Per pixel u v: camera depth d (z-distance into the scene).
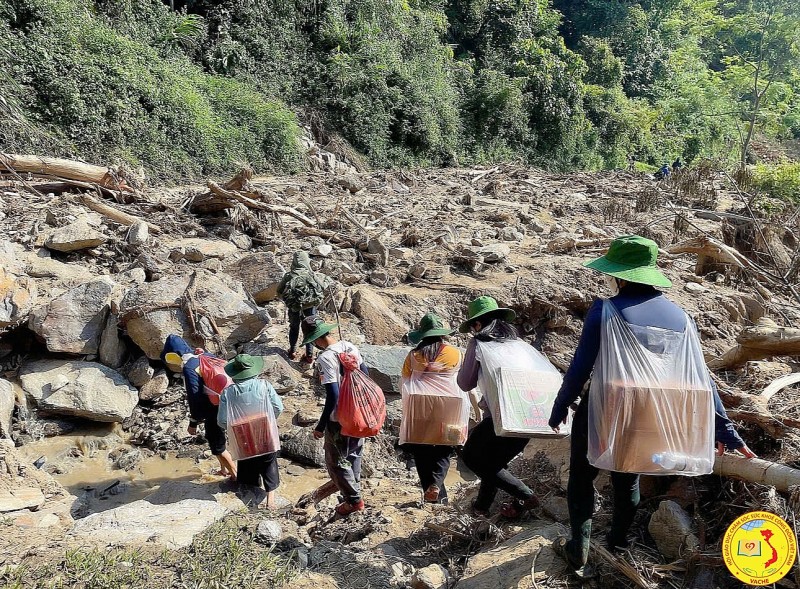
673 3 51.47
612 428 3.09
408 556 4.21
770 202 14.50
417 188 17.41
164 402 6.79
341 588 3.74
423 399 4.42
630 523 3.45
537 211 14.62
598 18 48.16
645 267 3.29
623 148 39.09
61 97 14.38
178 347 5.62
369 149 23.94
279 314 8.16
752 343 5.10
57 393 6.43
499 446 4.06
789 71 39.03
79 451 6.14
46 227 8.81
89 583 3.46
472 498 4.80
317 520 4.86
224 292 7.41
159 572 3.61
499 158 30.52
